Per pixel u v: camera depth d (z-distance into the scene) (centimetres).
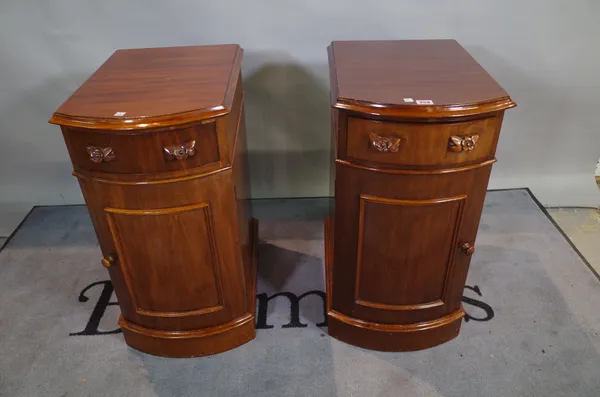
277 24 158
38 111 173
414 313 124
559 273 155
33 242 174
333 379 121
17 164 185
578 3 154
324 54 164
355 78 109
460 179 103
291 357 128
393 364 125
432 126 94
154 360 128
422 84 105
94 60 164
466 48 164
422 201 105
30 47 160
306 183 193
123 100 100
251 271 147
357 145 100
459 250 115
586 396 115
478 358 126
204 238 112
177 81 112
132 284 118
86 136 95
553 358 125
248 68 167
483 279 153
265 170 190
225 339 129
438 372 123
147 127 91
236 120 123
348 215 111
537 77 170
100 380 122
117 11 154
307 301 147
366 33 161
